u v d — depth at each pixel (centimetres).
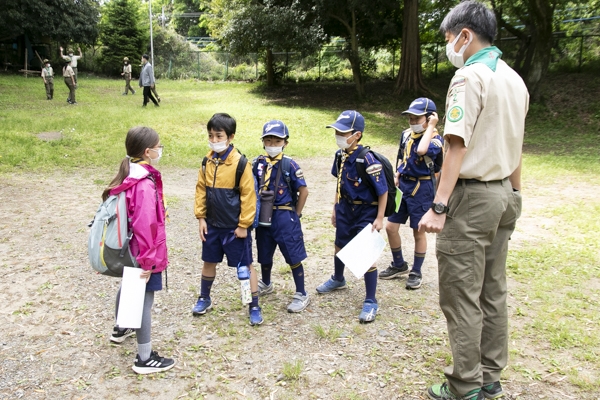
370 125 1723
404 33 2134
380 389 294
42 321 367
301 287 399
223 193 353
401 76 2173
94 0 3058
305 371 311
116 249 287
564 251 546
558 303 414
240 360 322
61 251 511
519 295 430
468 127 245
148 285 300
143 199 285
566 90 1966
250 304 371
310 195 828
